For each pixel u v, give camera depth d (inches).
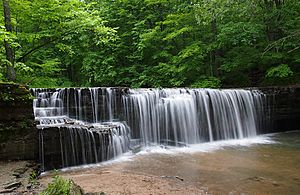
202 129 496.4
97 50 862.5
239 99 535.8
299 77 661.3
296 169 298.5
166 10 829.8
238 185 250.7
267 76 649.0
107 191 227.3
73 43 773.9
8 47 407.5
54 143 316.5
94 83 878.4
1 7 446.3
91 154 343.6
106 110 437.1
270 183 255.9
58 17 476.1
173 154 384.5
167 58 794.8
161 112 476.1
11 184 215.6
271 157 352.2
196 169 303.4
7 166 267.1
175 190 234.5
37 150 304.7
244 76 745.6
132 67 810.2
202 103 504.1
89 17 488.7
